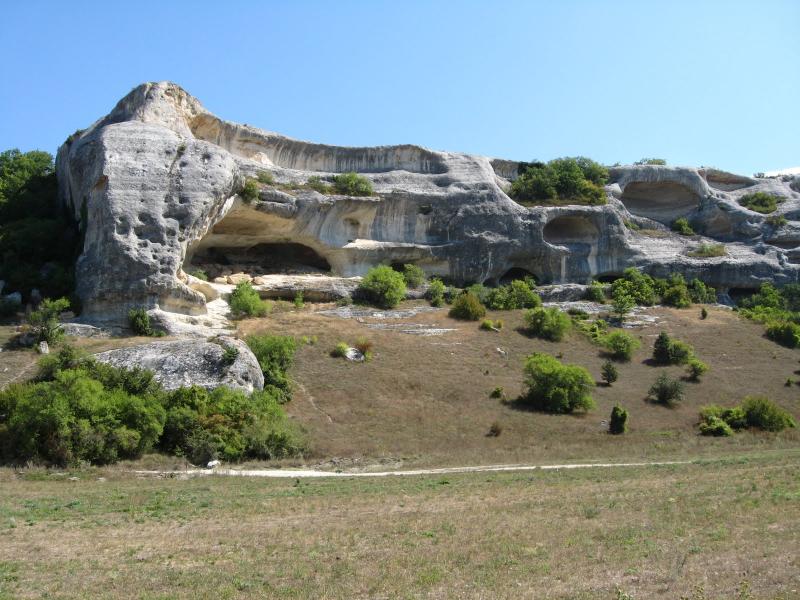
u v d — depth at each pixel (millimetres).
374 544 14195
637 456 28984
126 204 40844
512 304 53438
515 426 34000
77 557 13508
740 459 25875
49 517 17125
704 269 62375
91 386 26656
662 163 77000
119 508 18219
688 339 50594
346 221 54688
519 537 14383
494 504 18172
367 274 52969
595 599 10531
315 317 46219
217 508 18219
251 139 54719
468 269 57375
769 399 40844
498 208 58688
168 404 28438
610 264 61812
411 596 11000
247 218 49156
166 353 32312
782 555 12070
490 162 65750
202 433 27109
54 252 46344
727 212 68625
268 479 23453
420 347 43656
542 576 11789
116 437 25406
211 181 43125
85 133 51031
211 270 50000
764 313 56906
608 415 36688
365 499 19266
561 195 64125
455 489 20781
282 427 29062
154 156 42969
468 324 49250
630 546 13312
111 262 39500
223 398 29016
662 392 39375
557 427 34250
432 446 30703
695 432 34844
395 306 51375
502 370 42000
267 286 49281
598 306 55656
